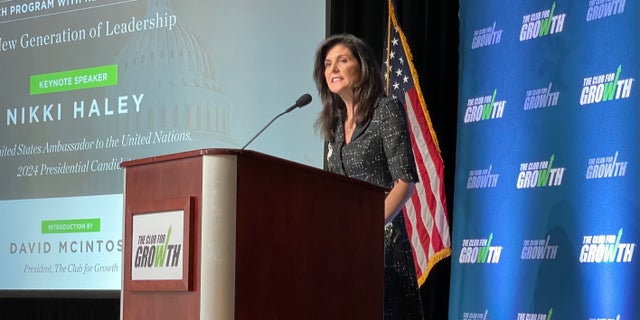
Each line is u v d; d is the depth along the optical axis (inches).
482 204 185.0
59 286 234.7
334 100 132.0
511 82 183.0
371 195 99.2
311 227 90.3
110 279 227.9
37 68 248.2
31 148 245.6
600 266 165.6
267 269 85.0
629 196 163.2
